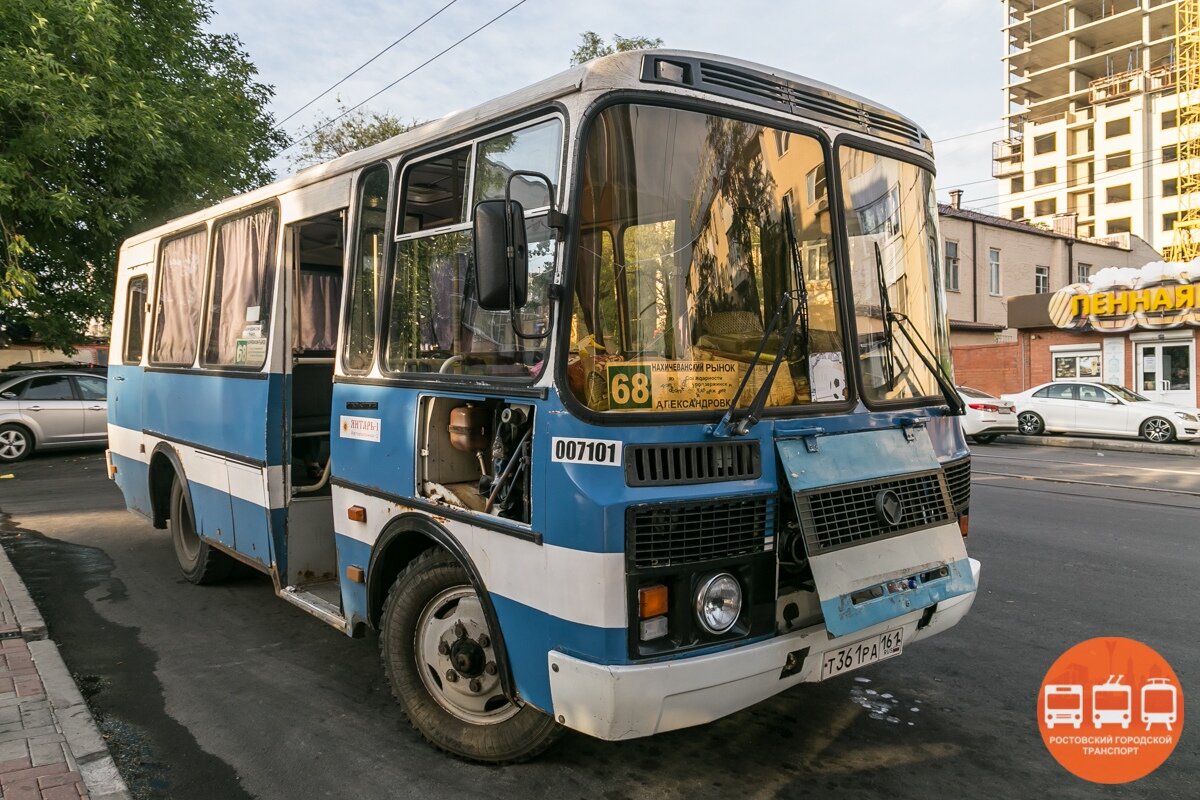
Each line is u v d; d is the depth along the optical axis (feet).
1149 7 249.55
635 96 10.07
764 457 10.37
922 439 12.34
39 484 38.11
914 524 11.60
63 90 40.63
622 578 9.20
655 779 11.62
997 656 16.31
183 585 21.56
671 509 9.46
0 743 11.96
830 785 11.50
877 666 15.81
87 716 13.08
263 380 16.53
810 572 10.77
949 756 12.35
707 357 10.32
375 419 13.17
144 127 43.75
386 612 12.77
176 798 11.30
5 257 42.96
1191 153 166.50
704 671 9.46
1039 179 264.93
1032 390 70.13
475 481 12.39
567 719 9.68
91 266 52.29
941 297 13.99
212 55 56.59
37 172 43.62
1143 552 24.76
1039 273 117.80
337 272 21.26
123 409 25.61
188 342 20.81
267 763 12.22
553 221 9.70
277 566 16.38
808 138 11.59
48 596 20.59
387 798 11.21
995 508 32.27
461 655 11.66
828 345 11.51
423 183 12.78
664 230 10.23
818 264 11.54
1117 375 79.66
